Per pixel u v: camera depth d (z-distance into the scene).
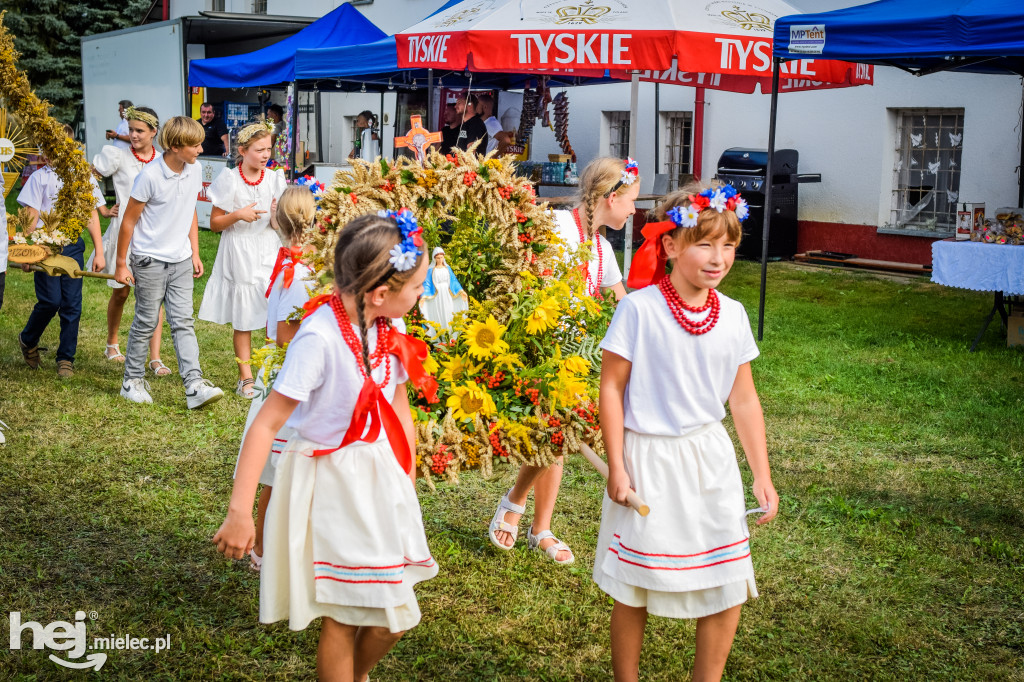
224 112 16.52
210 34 16.06
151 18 24.38
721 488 2.66
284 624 3.41
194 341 5.89
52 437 5.23
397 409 2.77
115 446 5.15
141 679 3.06
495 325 3.38
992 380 6.75
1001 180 10.95
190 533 4.13
